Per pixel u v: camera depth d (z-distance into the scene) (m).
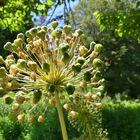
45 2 1.05
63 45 0.23
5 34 1.84
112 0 2.87
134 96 3.11
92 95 0.23
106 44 3.17
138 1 1.02
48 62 0.23
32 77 0.23
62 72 0.23
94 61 0.23
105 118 0.81
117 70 3.11
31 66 0.23
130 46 3.17
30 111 0.23
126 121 0.81
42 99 0.23
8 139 0.86
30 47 0.24
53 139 0.82
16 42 0.24
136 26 1.04
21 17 1.07
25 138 0.83
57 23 0.26
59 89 0.23
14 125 0.85
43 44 0.23
